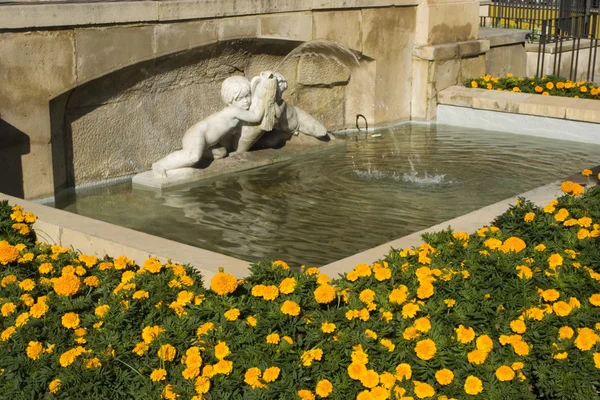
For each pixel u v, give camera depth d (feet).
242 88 29.71
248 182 28.45
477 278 14.87
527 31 46.96
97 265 17.61
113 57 28.32
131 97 29.91
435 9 38.88
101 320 14.28
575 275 15.20
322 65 36.99
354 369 12.57
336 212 24.90
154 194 27.40
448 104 39.17
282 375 12.71
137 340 13.83
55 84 26.94
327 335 13.42
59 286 15.17
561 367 13.00
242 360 13.01
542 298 14.62
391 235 22.80
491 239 16.67
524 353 13.00
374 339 13.35
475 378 12.33
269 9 32.76
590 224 17.85
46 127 26.99
